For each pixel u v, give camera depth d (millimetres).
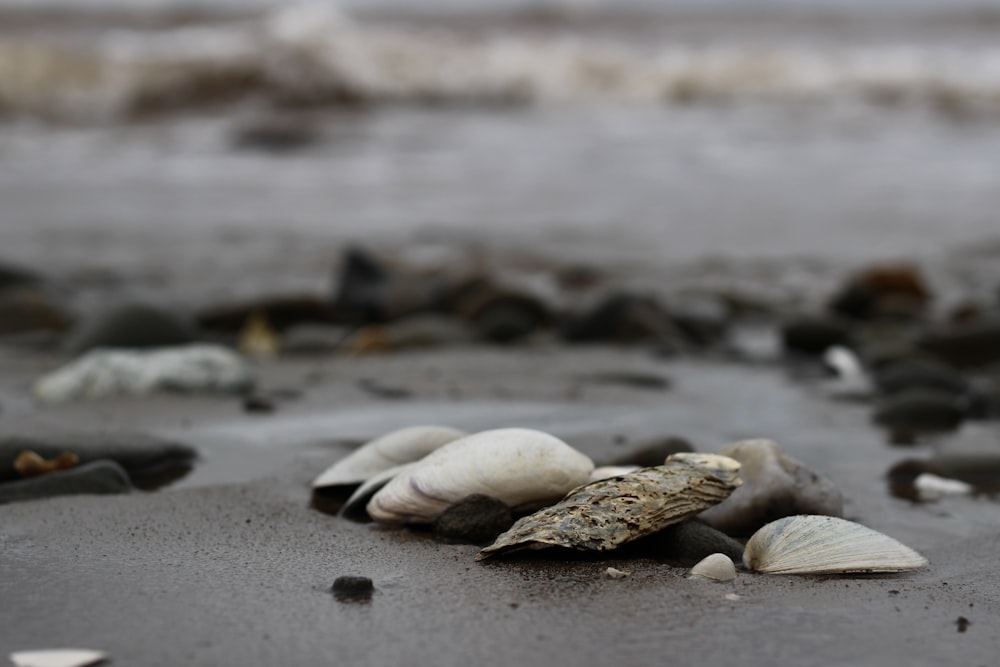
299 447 999
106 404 1107
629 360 1423
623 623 737
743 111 5574
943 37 9477
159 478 933
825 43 8789
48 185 3465
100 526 843
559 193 3416
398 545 821
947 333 1477
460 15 10117
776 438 1055
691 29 9648
